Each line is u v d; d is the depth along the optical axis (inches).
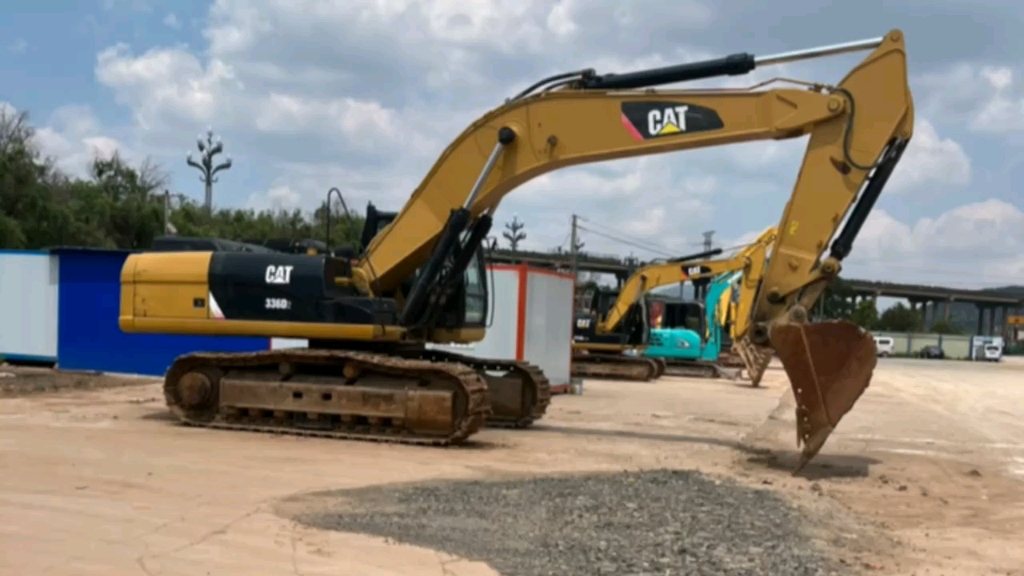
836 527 295.9
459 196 471.5
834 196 410.6
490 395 533.3
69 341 799.7
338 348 488.4
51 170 1835.6
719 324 1280.8
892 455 490.0
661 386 1027.9
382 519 279.7
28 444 397.1
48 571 221.1
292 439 442.0
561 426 559.2
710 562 241.8
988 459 498.0
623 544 256.5
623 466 403.2
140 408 544.1
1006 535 301.9
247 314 473.7
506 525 276.2
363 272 485.1
